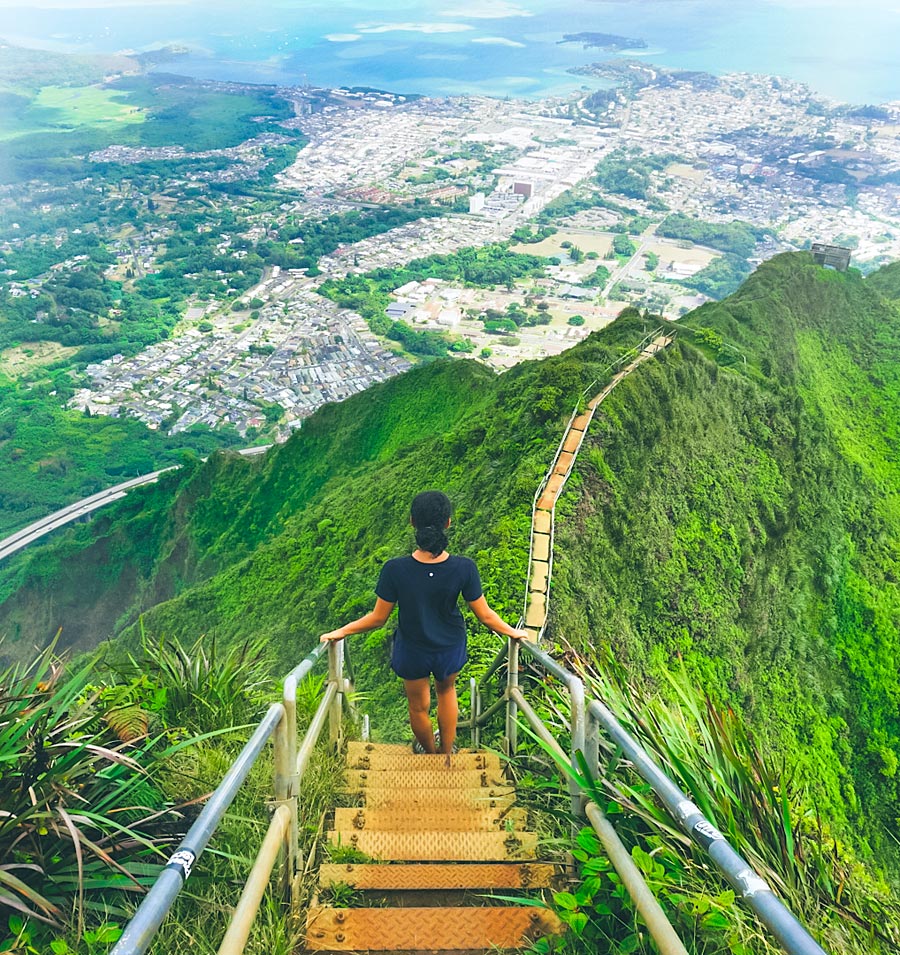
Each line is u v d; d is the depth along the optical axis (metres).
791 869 3.38
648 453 27.72
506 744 5.64
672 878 3.14
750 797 3.60
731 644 26.80
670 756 3.71
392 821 4.34
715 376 34.25
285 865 3.48
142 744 4.28
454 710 5.50
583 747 3.74
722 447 32.75
